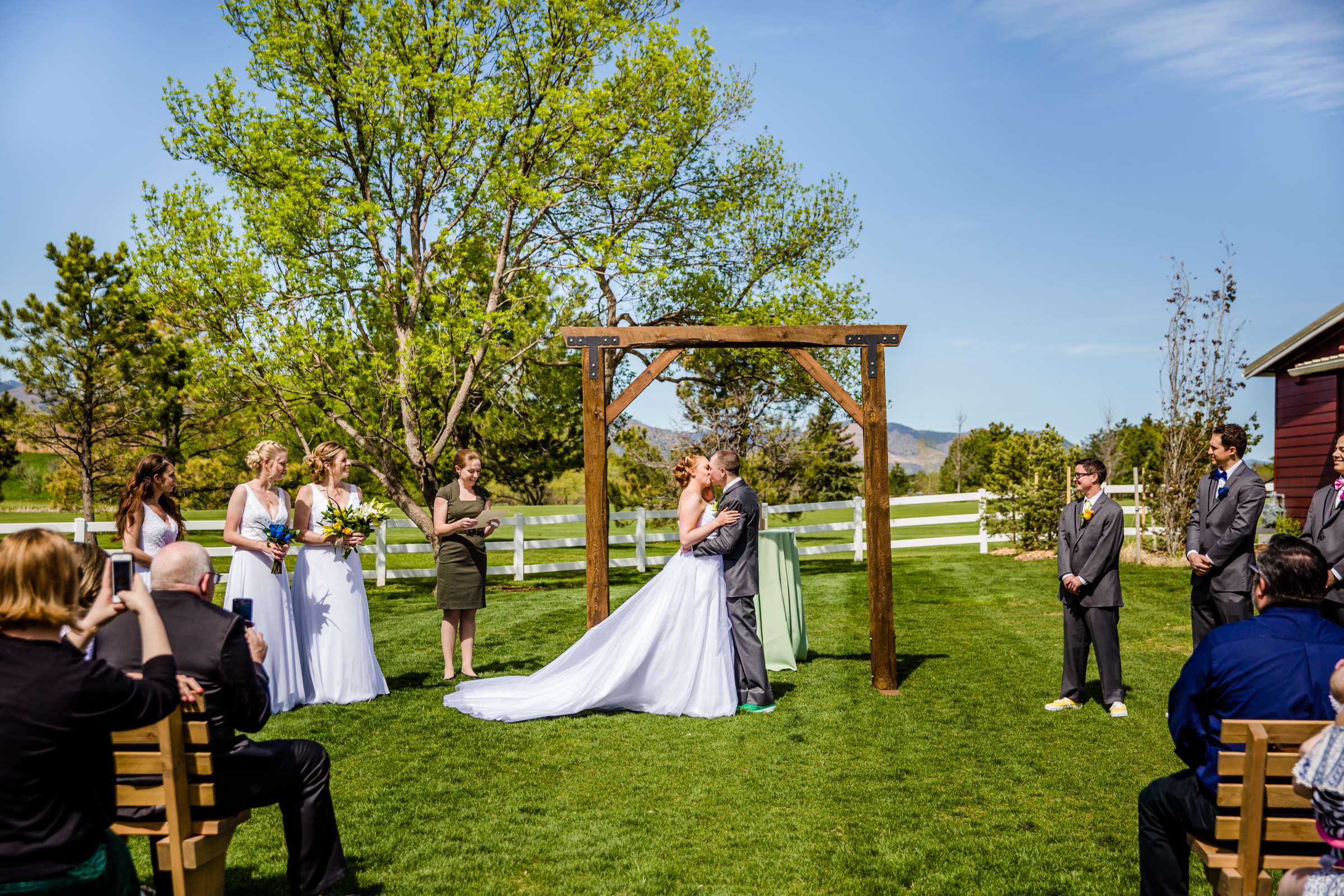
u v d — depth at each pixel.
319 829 3.54
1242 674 3.11
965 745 5.87
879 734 6.12
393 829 4.55
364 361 14.84
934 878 3.97
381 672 7.45
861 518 17.16
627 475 24.08
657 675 6.71
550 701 6.68
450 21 14.69
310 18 14.40
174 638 3.35
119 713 2.62
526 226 15.72
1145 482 15.93
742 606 6.80
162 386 22.58
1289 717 3.05
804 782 5.23
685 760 5.63
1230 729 2.93
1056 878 3.96
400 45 14.80
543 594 13.55
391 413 15.64
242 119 14.29
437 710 6.77
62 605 2.59
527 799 4.98
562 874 4.04
